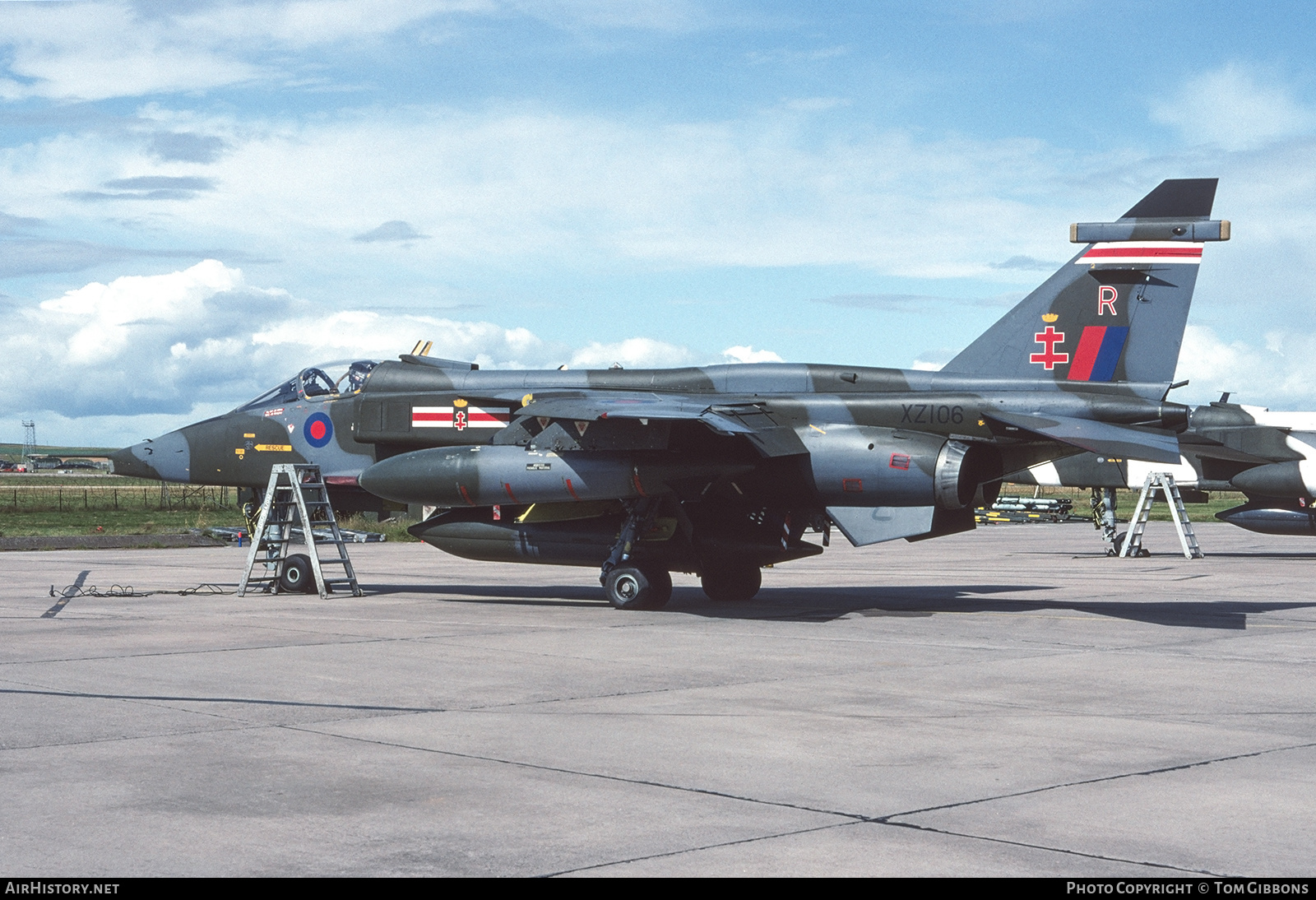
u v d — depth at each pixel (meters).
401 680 9.04
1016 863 4.60
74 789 5.68
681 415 12.78
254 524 18.39
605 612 14.37
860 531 14.17
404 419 16.42
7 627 12.57
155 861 4.59
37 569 22.53
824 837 4.95
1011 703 8.12
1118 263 14.36
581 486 14.14
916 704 8.08
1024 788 5.76
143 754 6.44
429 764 6.23
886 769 6.15
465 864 4.58
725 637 11.91
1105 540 34.19
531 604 15.48
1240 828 5.09
